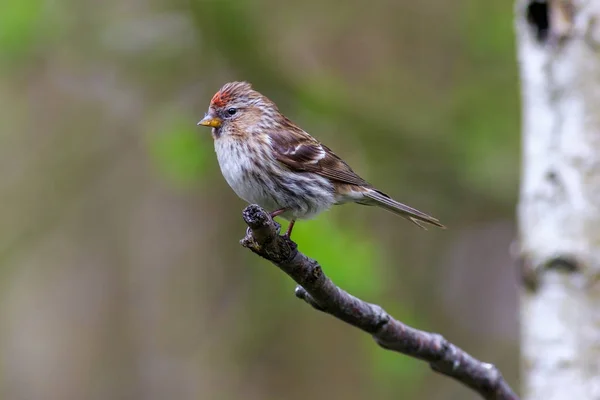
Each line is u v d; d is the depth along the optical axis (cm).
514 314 1471
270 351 1363
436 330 1356
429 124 1315
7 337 1606
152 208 1519
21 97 1472
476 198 1284
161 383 1509
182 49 1333
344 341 1355
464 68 1356
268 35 1362
